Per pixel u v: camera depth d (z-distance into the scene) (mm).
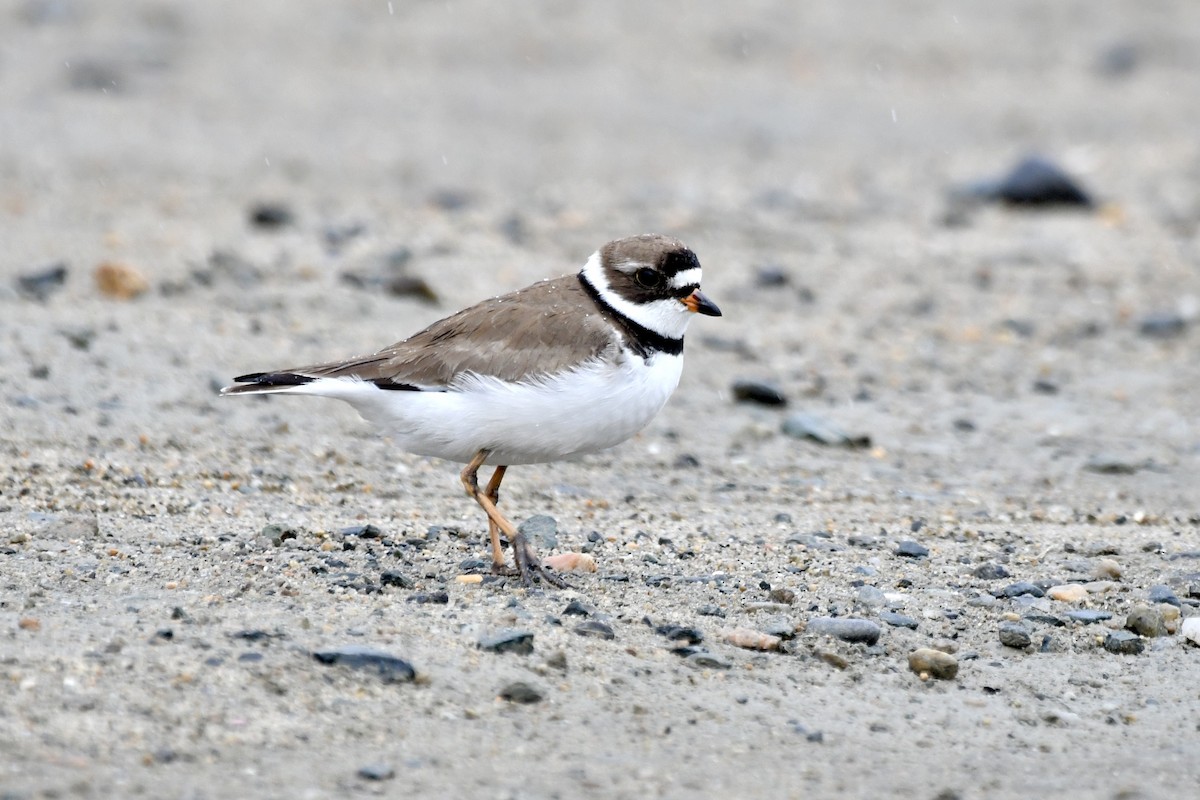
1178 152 25781
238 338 14594
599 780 6609
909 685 7945
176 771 6371
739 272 18703
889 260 19609
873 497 11977
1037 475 12805
